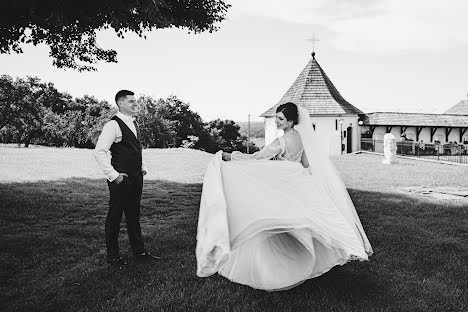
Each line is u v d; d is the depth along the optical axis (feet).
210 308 12.39
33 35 29.94
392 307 12.43
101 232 21.29
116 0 23.73
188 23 32.68
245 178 12.60
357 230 14.66
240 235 11.87
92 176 47.21
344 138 128.26
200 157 80.74
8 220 24.09
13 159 65.31
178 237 20.29
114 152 16.40
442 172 57.36
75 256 17.46
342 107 129.49
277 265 13.08
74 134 229.45
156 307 12.41
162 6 27.20
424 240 19.98
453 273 15.48
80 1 24.18
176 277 14.84
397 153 117.70
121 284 14.32
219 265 10.70
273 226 11.99
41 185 38.45
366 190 38.70
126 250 18.17
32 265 16.29
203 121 359.25
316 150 14.20
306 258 12.97
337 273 15.10
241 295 13.24
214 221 10.96
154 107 227.61
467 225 23.58
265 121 141.79
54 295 13.48
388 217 25.50
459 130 144.15
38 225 23.07
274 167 12.98
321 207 13.01
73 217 25.35
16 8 24.03
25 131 205.05
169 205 30.25
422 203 31.07
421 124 137.59
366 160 83.15
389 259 16.89
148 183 43.09
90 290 13.79
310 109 127.75
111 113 217.97
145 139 211.61
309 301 12.69
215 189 11.48
